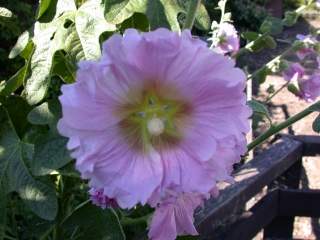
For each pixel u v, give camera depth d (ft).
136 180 0.63
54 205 0.88
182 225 0.77
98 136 0.62
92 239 0.94
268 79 4.41
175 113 0.67
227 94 0.64
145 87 0.64
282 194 1.74
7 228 1.12
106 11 0.78
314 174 3.17
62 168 0.86
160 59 0.62
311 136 1.78
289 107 4.07
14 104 0.94
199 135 0.66
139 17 0.86
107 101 0.62
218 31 1.20
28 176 0.90
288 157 1.63
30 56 0.89
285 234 1.84
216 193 0.76
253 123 1.36
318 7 1.25
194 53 0.62
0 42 3.84
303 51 1.25
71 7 0.87
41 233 1.04
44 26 0.88
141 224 1.06
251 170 1.46
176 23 0.80
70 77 0.89
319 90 1.24
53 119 0.84
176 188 0.64
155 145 0.67
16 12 3.93
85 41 0.83
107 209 0.92
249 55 4.83
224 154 0.66
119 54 0.60
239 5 5.57
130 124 0.66
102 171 0.62
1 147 0.94
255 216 1.55
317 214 1.77
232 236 1.36
